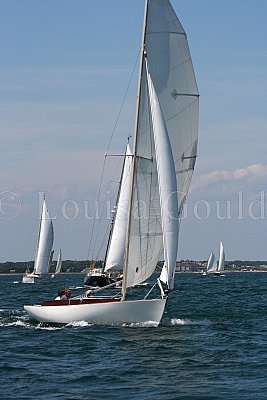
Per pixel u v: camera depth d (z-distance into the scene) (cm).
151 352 4988
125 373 4253
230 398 3619
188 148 6397
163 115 6194
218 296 12331
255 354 4928
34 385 3922
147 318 6153
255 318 7562
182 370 4350
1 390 3797
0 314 7975
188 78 6306
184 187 6425
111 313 6188
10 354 4956
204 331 6116
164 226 6100
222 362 4625
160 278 6122
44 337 5731
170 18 6206
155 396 3666
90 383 3978
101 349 5119
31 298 11806
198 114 6406
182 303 10081
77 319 6338
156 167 6166
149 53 6166
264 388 3844
